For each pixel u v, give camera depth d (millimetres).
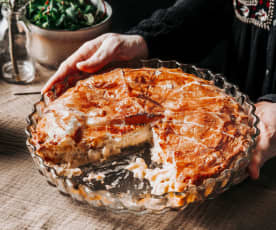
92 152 771
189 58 995
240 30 952
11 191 735
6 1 885
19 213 708
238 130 753
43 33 910
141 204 669
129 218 706
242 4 920
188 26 953
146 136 796
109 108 785
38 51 943
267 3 885
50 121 767
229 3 993
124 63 891
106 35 894
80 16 959
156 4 1258
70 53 938
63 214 708
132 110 777
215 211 716
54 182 694
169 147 734
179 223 702
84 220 703
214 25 996
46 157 751
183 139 740
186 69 880
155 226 698
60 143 749
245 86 995
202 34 982
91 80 823
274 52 902
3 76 932
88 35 926
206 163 709
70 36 914
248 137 746
